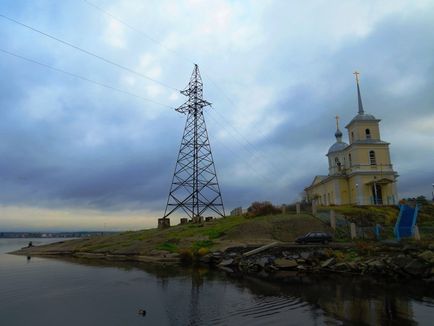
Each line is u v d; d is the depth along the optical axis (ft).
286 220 167.22
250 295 77.46
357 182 209.77
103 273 121.80
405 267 93.66
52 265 153.69
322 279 94.99
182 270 122.31
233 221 200.64
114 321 62.18
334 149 264.93
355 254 112.47
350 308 64.44
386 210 177.47
